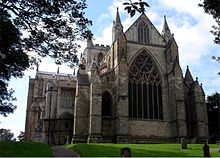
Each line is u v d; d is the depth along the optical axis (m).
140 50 69.75
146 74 68.62
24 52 35.19
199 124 64.50
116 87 63.97
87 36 34.03
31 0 30.00
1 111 47.44
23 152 29.81
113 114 63.44
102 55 114.31
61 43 34.03
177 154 34.06
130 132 62.31
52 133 82.19
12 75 40.00
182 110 64.12
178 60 68.81
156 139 63.69
